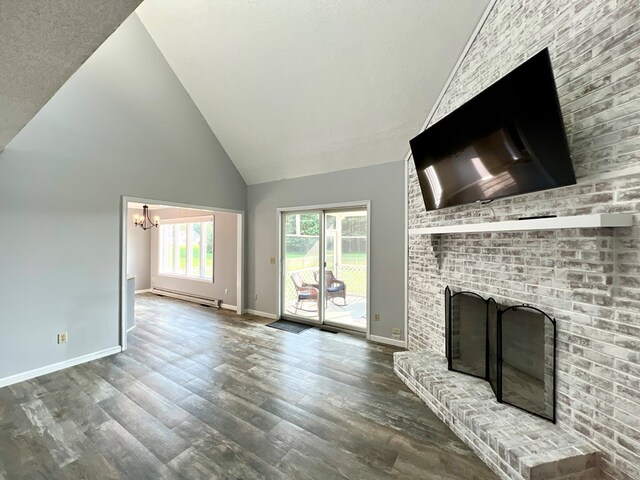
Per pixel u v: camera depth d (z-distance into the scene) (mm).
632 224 1370
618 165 1431
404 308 3668
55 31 1097
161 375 2875
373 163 3908
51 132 2992
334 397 2480
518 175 1806
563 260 1721
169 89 4070
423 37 2582
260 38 3180
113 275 3457
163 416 2197
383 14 2551
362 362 3201
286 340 3904
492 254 2277
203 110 4469
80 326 3176
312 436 1985
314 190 4516
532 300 1924
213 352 3475
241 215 5309
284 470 1690
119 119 3537
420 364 2645
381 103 3205
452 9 2363
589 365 1574
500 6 2184
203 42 3555
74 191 3152
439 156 2500
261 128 4250
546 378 1812
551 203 1790
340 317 4441
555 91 1494
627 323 1407
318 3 2686
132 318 4359
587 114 1571
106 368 3031
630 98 1382
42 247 2930
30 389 2596
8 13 987
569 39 1660
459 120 2197
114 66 3488
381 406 2346
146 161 3816
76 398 2443
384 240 3830
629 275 1401
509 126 1799
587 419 1581
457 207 2693
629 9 1379
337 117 3570
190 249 6883
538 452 1527
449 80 2785
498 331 2094
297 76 3350
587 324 1586
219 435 1988
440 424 2115
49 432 2002
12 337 2738
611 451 1466
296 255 4895
